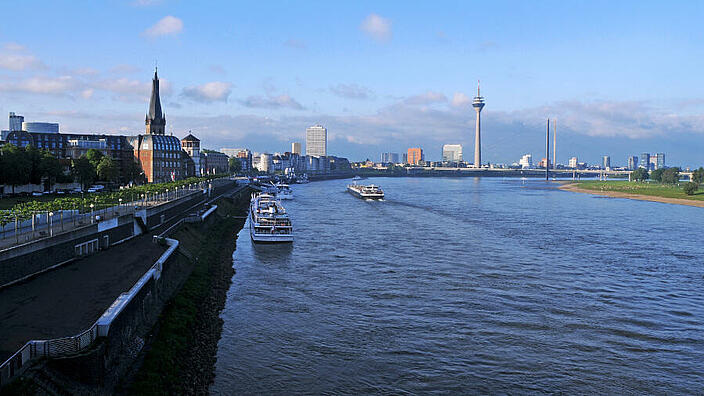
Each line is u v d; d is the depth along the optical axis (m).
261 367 42.88
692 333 51.44
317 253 90.88
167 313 50.59
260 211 119.06
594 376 42.12
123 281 49.47
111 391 34.12
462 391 39.50
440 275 73.81
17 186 124.00
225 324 52.78
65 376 31.05
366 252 91.69
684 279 72.44
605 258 87.00
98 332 34.34
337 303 60.34
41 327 36.28
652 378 41.91
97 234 63.59
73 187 147.75
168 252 62.94
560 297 62.97
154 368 38.75
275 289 66.19
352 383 40.50
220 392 38.38
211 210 129.88
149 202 96.44
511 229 123.25
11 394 26.77
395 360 44.66
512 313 56.84
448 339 49.31
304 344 47.84
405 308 58.47
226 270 76.75
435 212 166.38
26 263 47.81
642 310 58.31
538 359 45.12
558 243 102.38
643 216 158.12
